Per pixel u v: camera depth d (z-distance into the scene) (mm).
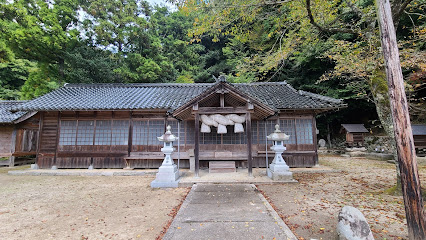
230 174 8562
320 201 5332
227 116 7855
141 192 6457
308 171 9383
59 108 9594
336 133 22469
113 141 10320
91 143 10289
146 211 4793
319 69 19219
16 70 24188
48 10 18172
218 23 7168
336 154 17594
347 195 5801
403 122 2955
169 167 7227
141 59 22062
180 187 7039
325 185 7004
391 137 5812
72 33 19406
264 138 10281
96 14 22359
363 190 6285
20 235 3621
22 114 12852
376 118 20656
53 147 10305
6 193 6426
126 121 10422
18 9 15938
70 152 10219
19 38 15773
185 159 10242
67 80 19922
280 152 7738
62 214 4633
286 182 7238
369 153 14680
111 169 10141
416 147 12164
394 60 3105
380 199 5348
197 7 6660
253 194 5820
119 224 4066
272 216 4164
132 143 10281
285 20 8336
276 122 10398
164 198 5816
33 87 18875
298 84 21203
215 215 4234
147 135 10320
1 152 12492
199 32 7324
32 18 16469
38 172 9469
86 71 18391
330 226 3840
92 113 10406
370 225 3855
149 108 9695
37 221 4246
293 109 9891
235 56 23109
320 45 13531
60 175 9320
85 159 10258
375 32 6730
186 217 4129
